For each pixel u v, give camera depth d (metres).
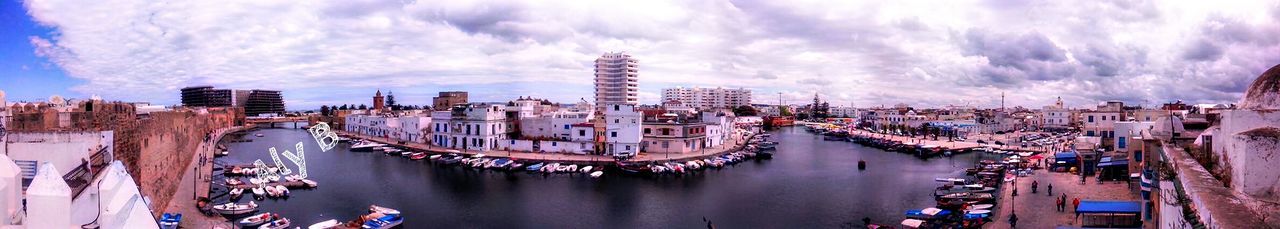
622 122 115.56
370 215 59.03
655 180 89.81
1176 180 22.78
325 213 62.50
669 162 105.00
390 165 105.75
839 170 102.75
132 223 17.98
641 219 63.12
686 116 143.88
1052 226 49.56
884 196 75.50
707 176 94.31
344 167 102.12
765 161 116.50
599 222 61.75
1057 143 141.88
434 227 58.19
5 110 39.97
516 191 79.19
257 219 54.34
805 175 96.00
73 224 17.22
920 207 67.75
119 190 18.06
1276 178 17.41
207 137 142.00
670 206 69.81
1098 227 45.25
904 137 179.12
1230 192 17.50
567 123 128.50
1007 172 87.88
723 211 66.94
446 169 100.69
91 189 19.28
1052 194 64.00
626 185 85.00
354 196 73.12
